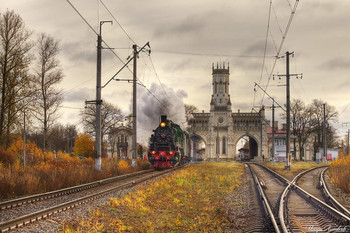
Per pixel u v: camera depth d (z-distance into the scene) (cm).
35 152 4119
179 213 1513
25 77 3594
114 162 3981
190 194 2050
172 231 1230
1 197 1747
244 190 2212
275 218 1214
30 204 1580
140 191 2009
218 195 2009
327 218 1295
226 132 11288
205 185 2480
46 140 4112
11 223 1123
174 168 4466
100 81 2997
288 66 4316
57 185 2116
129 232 1190
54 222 1238
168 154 4359
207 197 1953
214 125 11312
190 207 1648
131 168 3694
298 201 1708
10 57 3438
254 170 4341
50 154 4438
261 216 1337
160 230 1254
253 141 11806
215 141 11312
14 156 3253
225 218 1398
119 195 1877
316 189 2289
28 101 3712
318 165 5503
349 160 4681
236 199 1856
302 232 1088
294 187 2261
